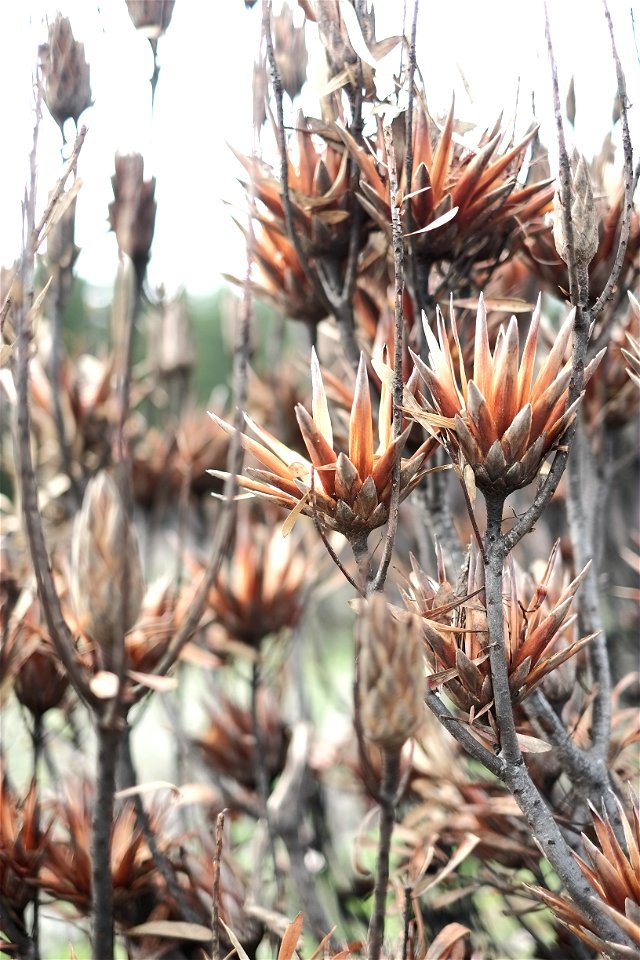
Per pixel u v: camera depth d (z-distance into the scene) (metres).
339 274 1.02
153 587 1.13
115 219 1.00
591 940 0.85
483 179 0.94
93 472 1.36
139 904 1.06
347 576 0.85
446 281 0.98
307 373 1.25
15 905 1.03
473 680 0.86
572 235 0.83
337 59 0.95
